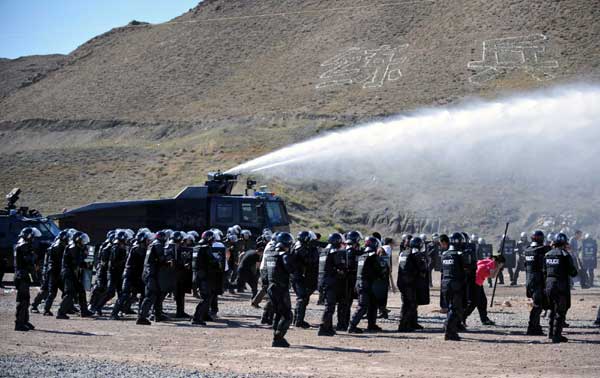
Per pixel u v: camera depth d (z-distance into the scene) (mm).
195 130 98375
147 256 20531
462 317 17609
